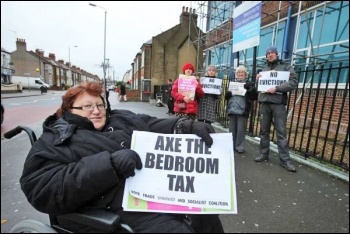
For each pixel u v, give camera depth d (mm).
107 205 1399
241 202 2830
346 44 6488
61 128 1532
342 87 6254
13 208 2727
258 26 5371
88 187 1243
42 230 1321
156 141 1567
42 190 1274
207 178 1476
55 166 1380
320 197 2965
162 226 1312
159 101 17031
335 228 2367
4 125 8250
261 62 9805
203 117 5121
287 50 8844
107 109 1827
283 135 3932
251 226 2385
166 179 1463
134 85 37812
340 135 5836
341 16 6781
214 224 1479
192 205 1413
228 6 12969
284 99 3885
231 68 10438
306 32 8055
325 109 6500
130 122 1798
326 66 6984
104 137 1565
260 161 4227
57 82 63500
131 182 1437
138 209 1383
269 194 3029
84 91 1686
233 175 1491
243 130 4754
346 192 3104
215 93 5074
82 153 1462
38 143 1480
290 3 8555
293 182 3389
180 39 23328
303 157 4328
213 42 15102
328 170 3711
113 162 1297
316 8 7555
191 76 4602
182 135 1588
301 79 7621
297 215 2576
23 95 26359
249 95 4598
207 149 1549
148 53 23516
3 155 4637
